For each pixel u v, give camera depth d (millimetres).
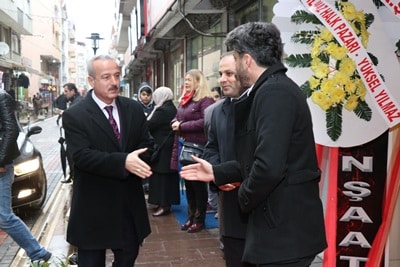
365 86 2533
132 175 2709
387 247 2861
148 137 2875
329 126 2602
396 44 2615
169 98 5238
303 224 1853
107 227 2590
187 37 10359
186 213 5656
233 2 6434
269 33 1972
